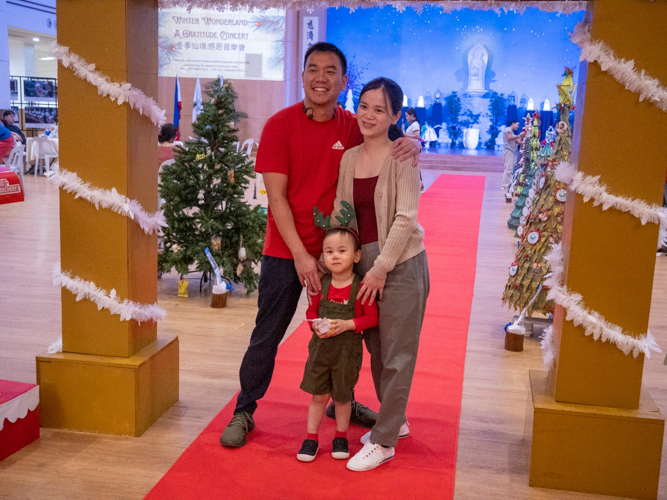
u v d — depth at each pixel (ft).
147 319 10.44
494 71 75.20
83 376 10.04
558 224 14.90
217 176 17.99
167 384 10.99
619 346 8.73
